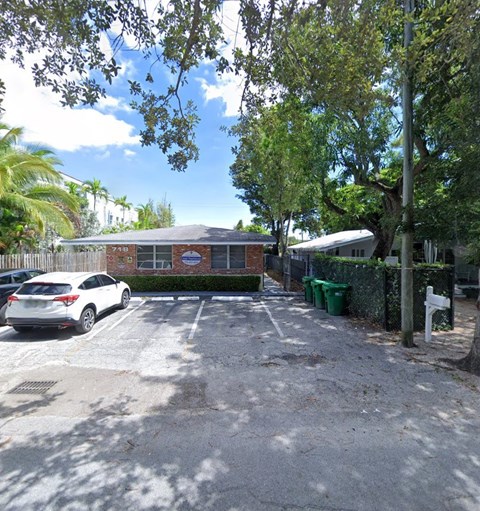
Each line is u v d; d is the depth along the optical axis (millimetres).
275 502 2570
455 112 5934
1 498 2625
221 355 6141
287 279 15555
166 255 15102
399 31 7172
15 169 12461
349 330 7902
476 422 3768
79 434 3549
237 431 3598
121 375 5215
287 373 5254
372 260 9469
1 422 3807
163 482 2799
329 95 4922
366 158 10172
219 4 3764
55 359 5961
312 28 4336
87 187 26797
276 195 17594
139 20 3756
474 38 4453
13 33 3844
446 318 7914
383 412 4004
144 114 5145
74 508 2525
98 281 8914
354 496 2625
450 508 2498
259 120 7070
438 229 6348
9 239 14039
